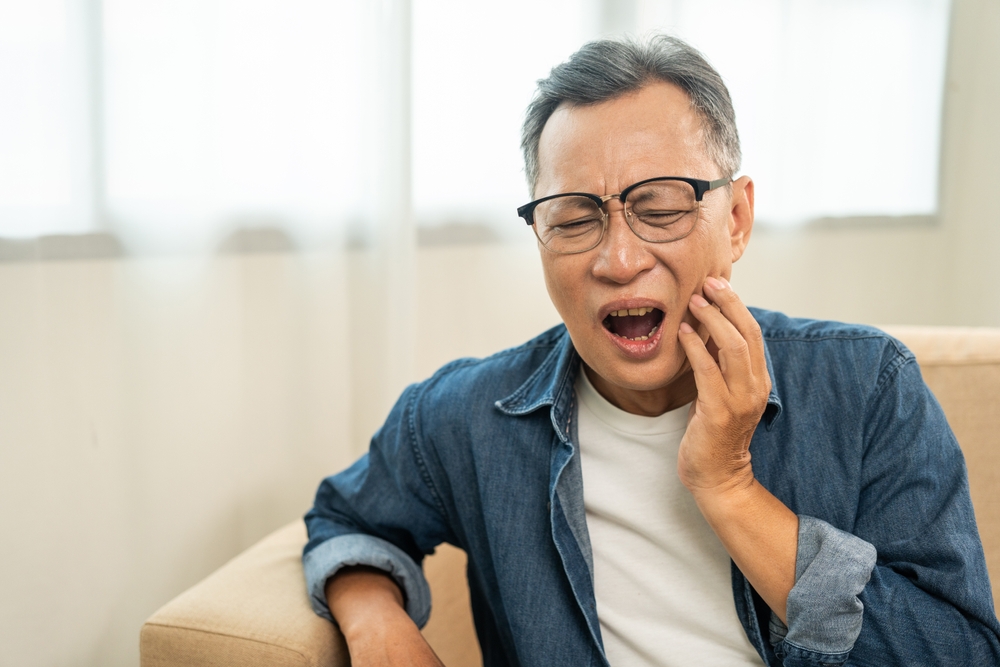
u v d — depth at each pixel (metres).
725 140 0.84
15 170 1.10
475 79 1.67
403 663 0.85
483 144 1.70
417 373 1.70
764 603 0.86
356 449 1.62
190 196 1.32
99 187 1.21
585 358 0.86
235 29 1.37
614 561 0.93
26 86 1.11
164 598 1.36
